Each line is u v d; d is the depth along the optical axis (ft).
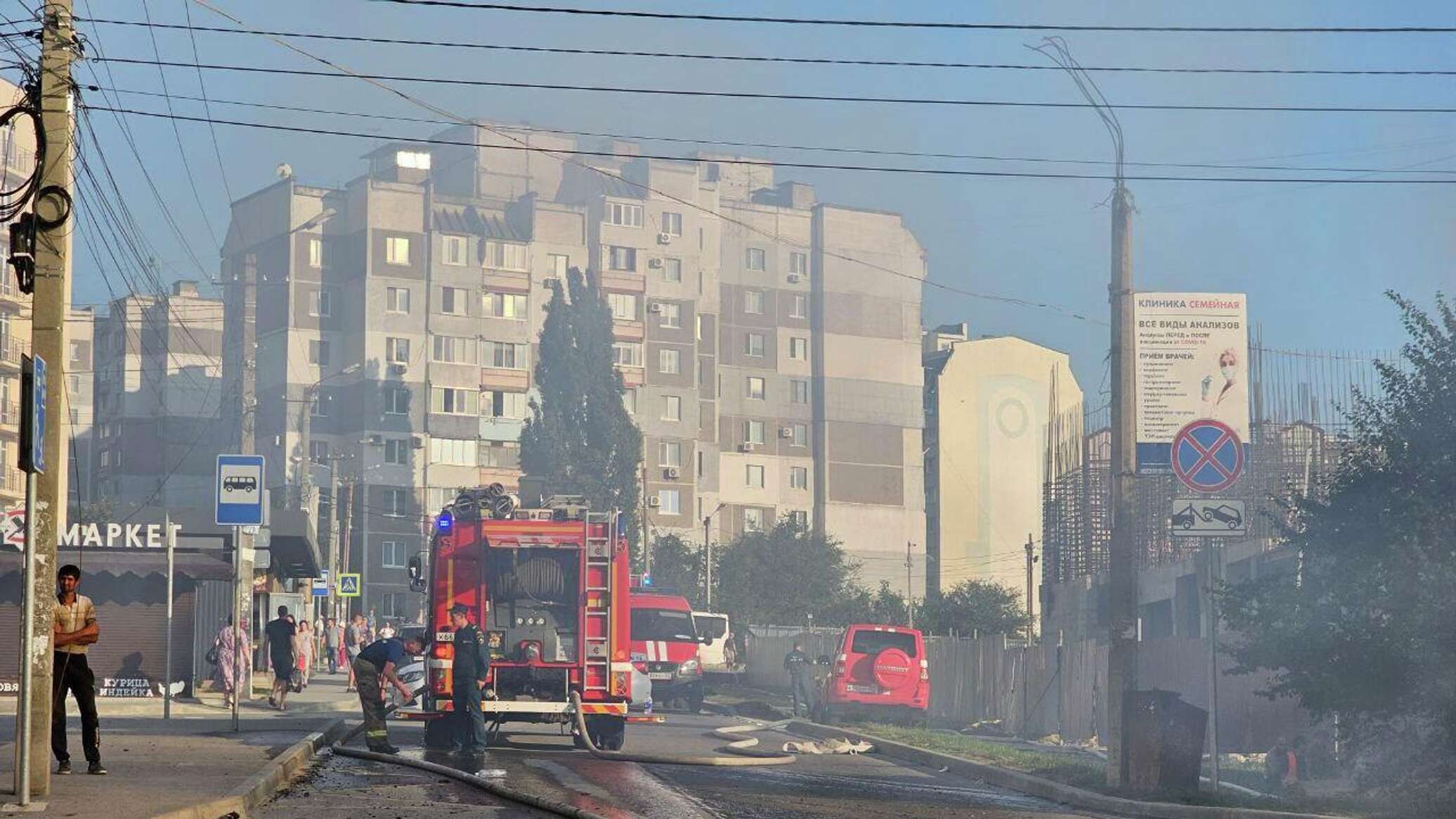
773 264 604.90
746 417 595.47
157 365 541.34
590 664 103.40
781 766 98.73
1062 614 205.05
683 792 76.48
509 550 103.81
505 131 568.00
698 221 573.33
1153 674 135.85
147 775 67.62
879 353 615.16
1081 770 92.89
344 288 515.09
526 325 525.34
